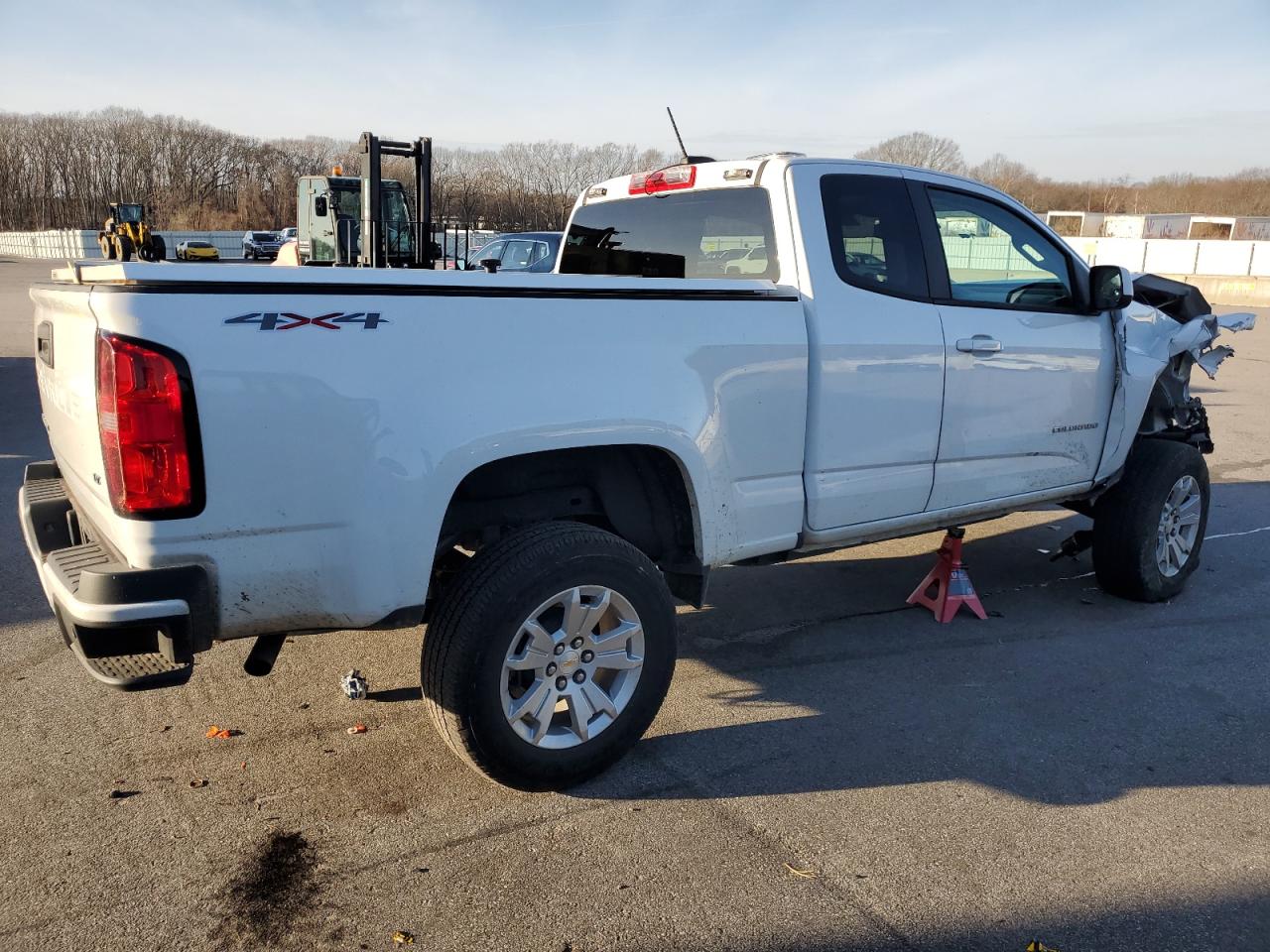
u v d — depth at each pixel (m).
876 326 3.76
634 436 3.12
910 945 2.46
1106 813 3.07
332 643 4.39
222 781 3.18
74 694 3.77
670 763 3.36
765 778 3.26
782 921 2.54
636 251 4.48
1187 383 5.61
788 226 3.66
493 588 2.86
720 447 3.37
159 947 2.42
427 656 2.92
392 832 2.91
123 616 2.40
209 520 2.49
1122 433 4.82
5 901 2.57
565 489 3.39
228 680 3.95
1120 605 5.07
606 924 2.52
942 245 4.09
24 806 3.01
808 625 4.74
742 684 4.03
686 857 2.81
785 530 3.65
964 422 4.12
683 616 4.85
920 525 4.16
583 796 3.13
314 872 2.72
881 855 2.83
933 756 3.43
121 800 3.05
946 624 4.77
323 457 2.60
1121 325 4.76
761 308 3.45
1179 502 5.08
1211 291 33.31
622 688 3.22
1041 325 4.40
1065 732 3.63
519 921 2.53
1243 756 3.46
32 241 64.38
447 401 2.76
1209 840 2.93
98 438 2.53
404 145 10.51
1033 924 2.54
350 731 3.54
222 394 2.45
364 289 2.63
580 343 3.00
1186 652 4.43
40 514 3.13
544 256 14.60
